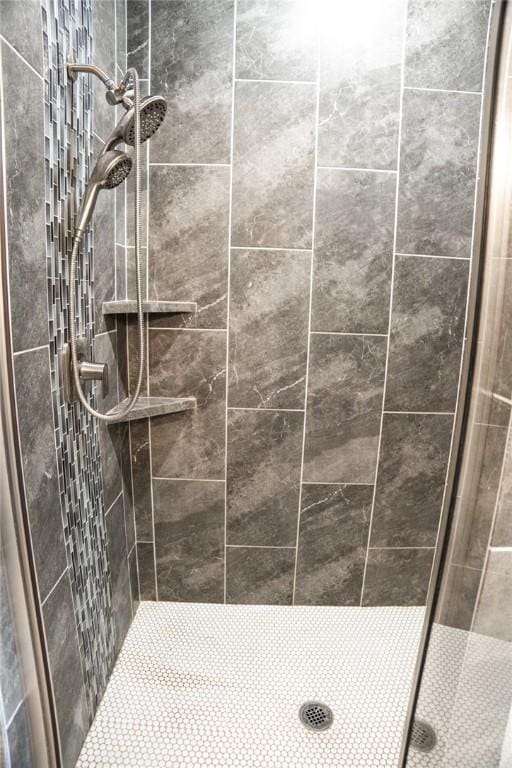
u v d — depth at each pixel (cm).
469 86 146
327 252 154
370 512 172
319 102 146
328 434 165
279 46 143
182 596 177
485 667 46
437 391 163
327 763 118
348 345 160
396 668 149
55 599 103
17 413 81
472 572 49
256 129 147
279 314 157
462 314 159
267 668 147
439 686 57
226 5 141
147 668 146
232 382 161
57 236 102
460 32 144
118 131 106
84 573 121
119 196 147
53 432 101
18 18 82
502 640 43
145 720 128
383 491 170
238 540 173
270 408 163
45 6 92
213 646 156
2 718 77
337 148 148
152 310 142
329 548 174
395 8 142
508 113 42
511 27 41
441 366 162
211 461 167
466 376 49
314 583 177
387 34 143
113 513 146
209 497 170
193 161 149
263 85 145
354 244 153
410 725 65
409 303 157
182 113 146
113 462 146
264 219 151
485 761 46
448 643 55
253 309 157
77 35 110
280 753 120
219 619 169
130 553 165
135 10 142
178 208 151
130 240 153
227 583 176
